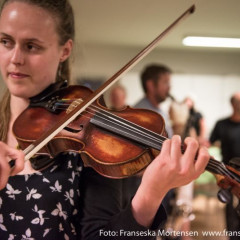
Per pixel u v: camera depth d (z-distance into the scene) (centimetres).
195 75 509
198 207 324
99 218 109
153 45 131
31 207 110
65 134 116
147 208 100
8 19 112
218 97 509
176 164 93
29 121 122
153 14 335
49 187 112
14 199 110
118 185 113
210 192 331
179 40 452
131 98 496
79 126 119
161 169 94
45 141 107
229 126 343
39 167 112
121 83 496
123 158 107
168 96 340
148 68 339
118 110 127
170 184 95
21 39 112
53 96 128
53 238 109
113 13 338
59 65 131
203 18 350
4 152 87
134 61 129
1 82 140
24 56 113
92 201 111
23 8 113
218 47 479
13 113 126
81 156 114
